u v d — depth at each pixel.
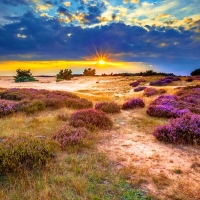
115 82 46.38
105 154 5.34
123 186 3.76
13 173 4.11
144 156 5.27
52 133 7.05
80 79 65.69
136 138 6.87
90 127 7.75
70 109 12.34
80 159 4.93
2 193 3.32
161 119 9.75
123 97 19.89
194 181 3.97
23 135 5.36
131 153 5.48
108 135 7.15
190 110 10.57
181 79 34.53
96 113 8.70
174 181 3.96
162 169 4.51
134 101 13.12
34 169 4.33
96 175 4.09
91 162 4.76
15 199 3.22
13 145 4.55
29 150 4.43
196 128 6.26
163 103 12.05
